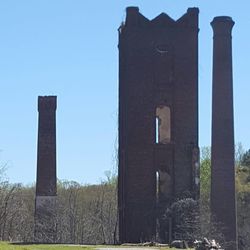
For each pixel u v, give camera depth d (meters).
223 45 68.38
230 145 67.06
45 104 84.12
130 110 72.44
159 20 73.69
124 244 64.50
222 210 66.00
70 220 98.31
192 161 72.44
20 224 102.81
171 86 73.19
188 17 74.06
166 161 72.25
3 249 46.56
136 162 71.94
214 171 66.69
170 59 73.56
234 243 65.75
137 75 72.88
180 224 69.50
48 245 57.41
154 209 71.31
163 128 75.62
